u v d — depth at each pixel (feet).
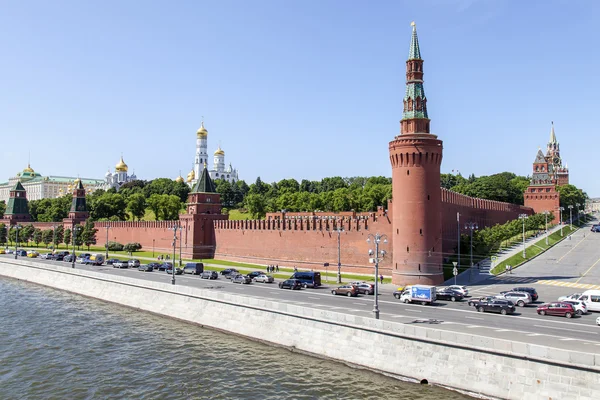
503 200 636.48
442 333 136.56
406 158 275.80
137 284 263.29
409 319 170.40
